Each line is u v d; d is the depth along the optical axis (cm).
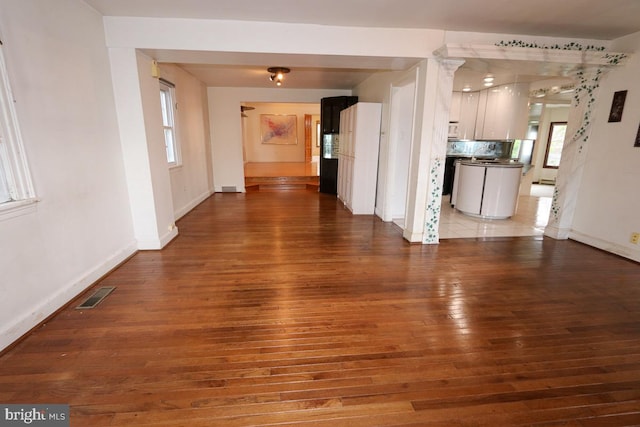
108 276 289
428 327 216
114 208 308
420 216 386
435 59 335
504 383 167
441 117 353
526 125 615
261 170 966
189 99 561
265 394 158
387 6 270
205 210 564
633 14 282
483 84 600
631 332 213
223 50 311
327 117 709
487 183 506
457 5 266
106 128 295
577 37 347
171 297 252
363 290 268
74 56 250
